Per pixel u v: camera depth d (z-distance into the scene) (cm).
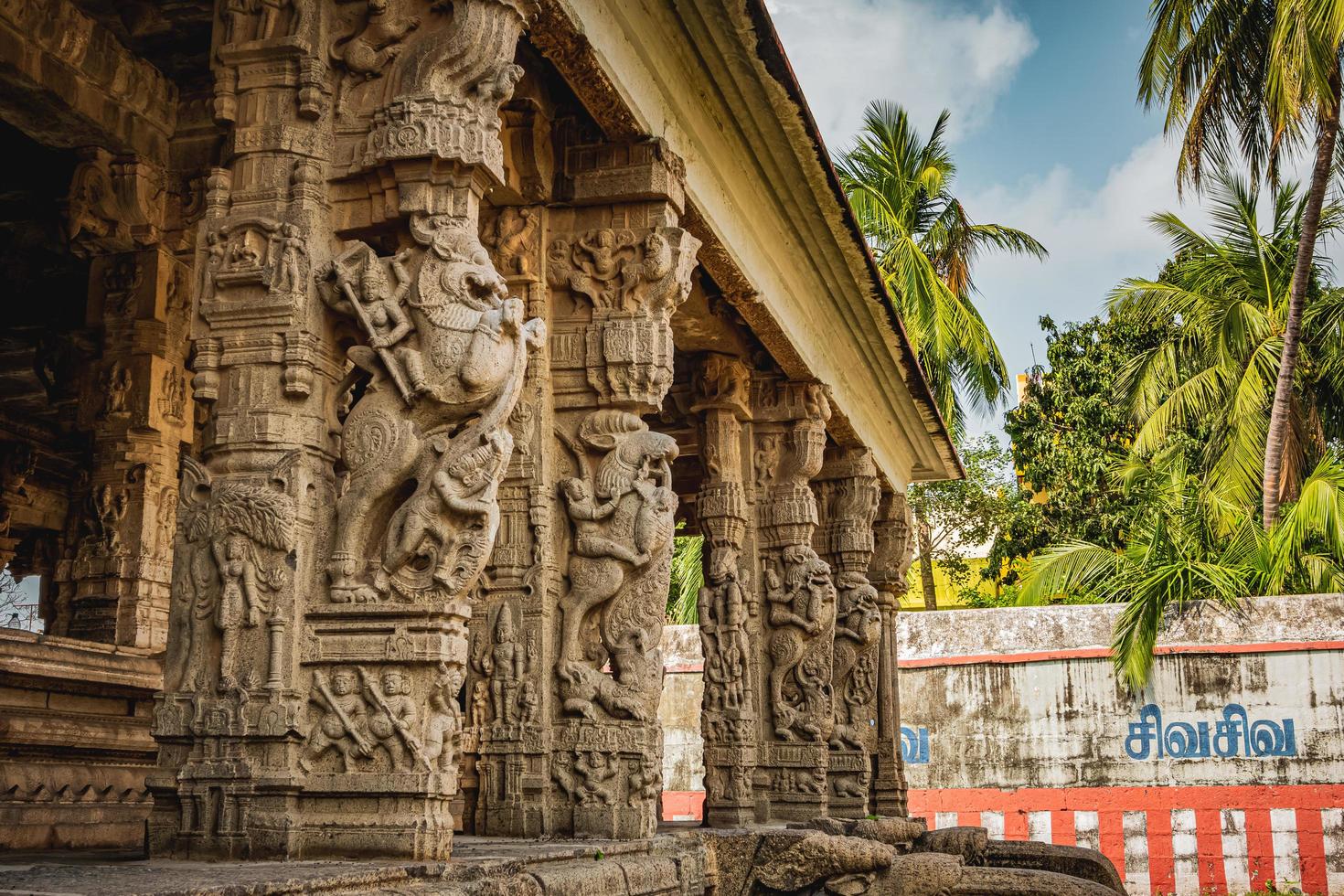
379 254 521
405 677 460
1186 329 2184
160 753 464
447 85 504
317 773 456
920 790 1745
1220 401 2097
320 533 483
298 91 514
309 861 437
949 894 774
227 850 442
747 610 1062
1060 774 1700
